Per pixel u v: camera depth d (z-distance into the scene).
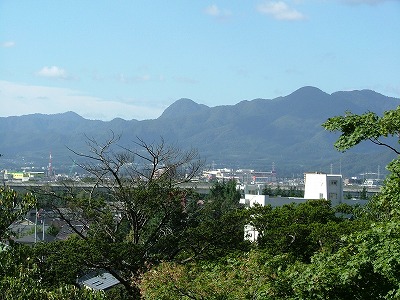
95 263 27.08
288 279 14.12
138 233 30.75
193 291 16.58
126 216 31.67
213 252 29.64
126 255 26.91
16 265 17.69
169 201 30.81
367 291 13.52
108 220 30.17
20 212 18.89
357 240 14.12
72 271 25.95
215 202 33.72
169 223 31.80
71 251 26.47
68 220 30.48
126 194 30.02
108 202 31.08
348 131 17.53
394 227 13.75
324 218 38.94
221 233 29.83
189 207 32.72
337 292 13.52
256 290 14.81
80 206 29.83
